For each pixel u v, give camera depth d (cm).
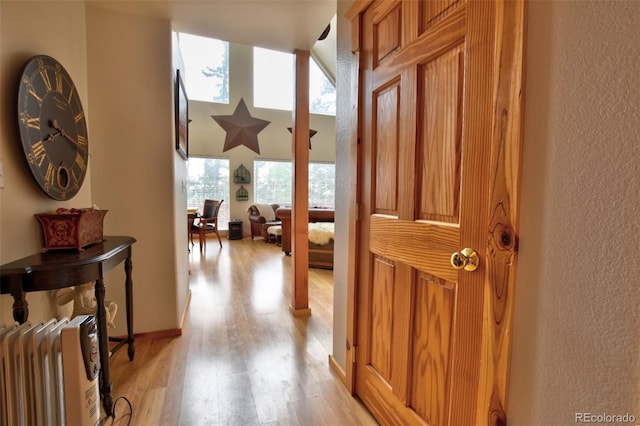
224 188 711
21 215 126
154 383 166
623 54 54
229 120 694
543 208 69
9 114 120
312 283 365
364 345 151
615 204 56
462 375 93
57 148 151
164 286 220
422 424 113
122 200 210
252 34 233
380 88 135
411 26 114
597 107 58
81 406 102
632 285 55
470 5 86
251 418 141
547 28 67
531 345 73
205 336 222
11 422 95
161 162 217
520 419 76
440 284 104
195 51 659
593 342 60
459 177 94
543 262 69
